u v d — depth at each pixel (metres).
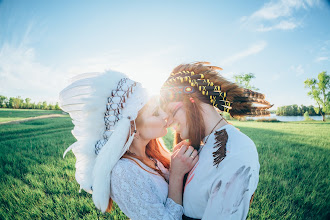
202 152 1.34
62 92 1.34
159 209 1.21
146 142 1.59
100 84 1.28
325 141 11.09
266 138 12.32
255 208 3.33
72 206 3.38
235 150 1.15
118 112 1.27
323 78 42.56
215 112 1.38
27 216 3.31
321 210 3.38
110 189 1.27
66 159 6.60
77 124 1.36
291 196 3.86
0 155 7.71
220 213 1.08
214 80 1.37
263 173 5.21
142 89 1.38
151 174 1.42
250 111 1.35
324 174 5.15
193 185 1.26
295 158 6.91
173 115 1.41
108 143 1.22
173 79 1.42
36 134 14.38
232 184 1.08
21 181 4.92
